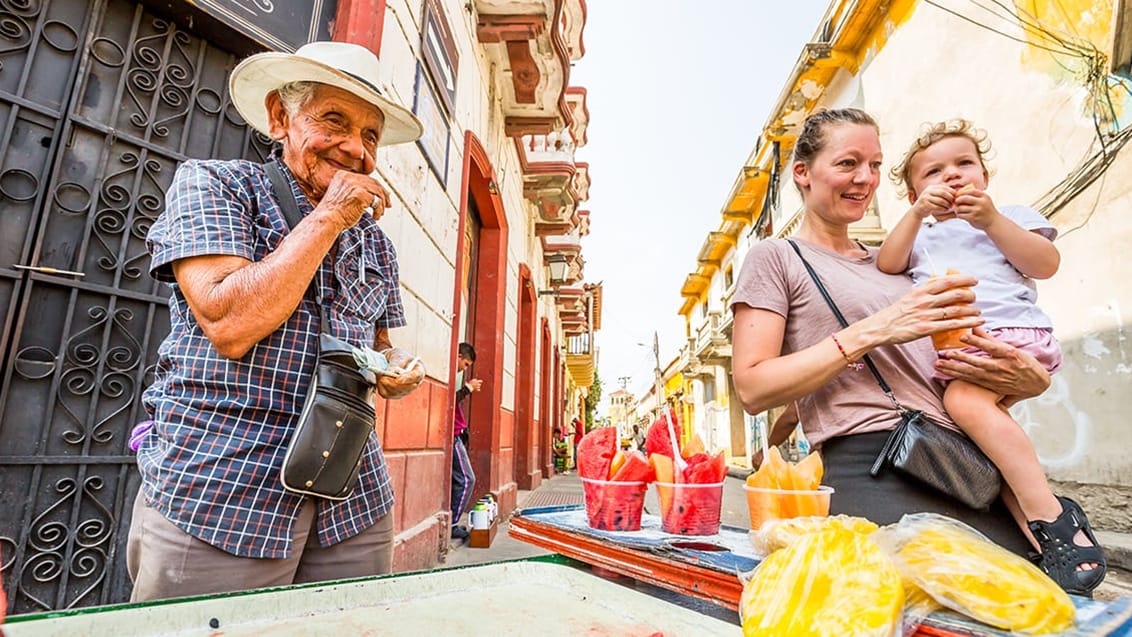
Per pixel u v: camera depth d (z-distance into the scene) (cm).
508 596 96
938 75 630
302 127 141
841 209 142
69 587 187
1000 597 64
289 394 125
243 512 114
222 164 132
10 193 185
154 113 225
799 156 152
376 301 156
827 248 147
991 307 157
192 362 117
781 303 134
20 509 179
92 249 203
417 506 334
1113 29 412
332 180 126
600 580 96
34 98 193
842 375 126
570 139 939
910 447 110
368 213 166
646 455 151
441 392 402
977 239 171
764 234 1146
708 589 96
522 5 536
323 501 134
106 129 209
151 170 222
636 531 134
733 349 137
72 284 196
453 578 99
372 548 143
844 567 69
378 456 153
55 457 187
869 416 120
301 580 133
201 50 241
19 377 182
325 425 121
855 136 138
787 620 67
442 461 402
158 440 118
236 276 111
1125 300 399
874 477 115
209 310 109
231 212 123
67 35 204
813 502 101
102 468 198
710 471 132
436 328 390
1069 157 449
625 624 82
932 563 69
